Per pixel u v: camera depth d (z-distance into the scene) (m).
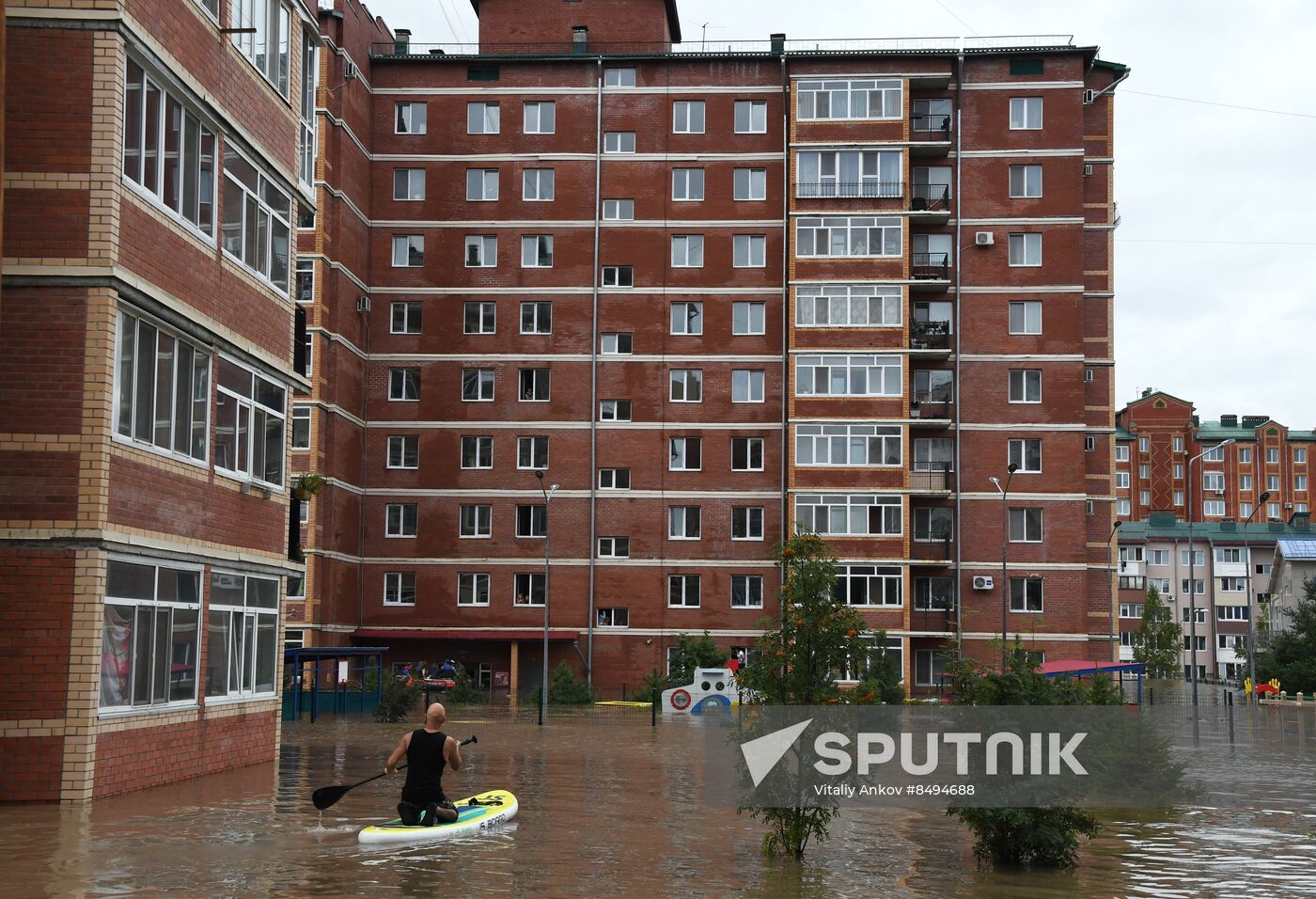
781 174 58.44
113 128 17.83
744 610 57.16
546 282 58.66
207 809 17.42
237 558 22.36
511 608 57.56
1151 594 103.62
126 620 18.44
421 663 57.69
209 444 21.28
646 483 57.84
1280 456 129.50
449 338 58.62
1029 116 57.78
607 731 36.78
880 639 44.19
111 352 17.80
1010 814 14.38
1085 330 59.75
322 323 53.38
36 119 17.78
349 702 45.41
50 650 17.34
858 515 54.69
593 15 61.19
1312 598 79.94
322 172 53.62
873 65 57.03
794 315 55.56
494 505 58.09
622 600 57.44
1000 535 56.47
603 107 59.16
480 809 17.16
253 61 23.17
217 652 21.84
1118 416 131.38
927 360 57.19
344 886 12.38
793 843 14.63
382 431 58.38
